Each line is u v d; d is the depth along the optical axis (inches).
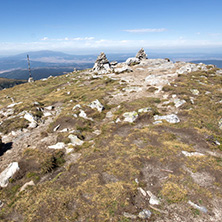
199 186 492.1
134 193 478.6
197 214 409.1
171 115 979.3
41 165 654.5
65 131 990.4
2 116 1393.9
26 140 948.6
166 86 1520.7
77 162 671.8
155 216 411.2
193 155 636.7
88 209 435.2
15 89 2817.4
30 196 512.1
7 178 597.6
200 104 1145.4
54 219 417.7
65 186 535.8
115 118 1096.8
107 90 1765.5
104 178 551.8
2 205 507.8
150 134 825.5
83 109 1257.4
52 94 2076.8
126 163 612.1
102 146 765.9
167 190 479.2
